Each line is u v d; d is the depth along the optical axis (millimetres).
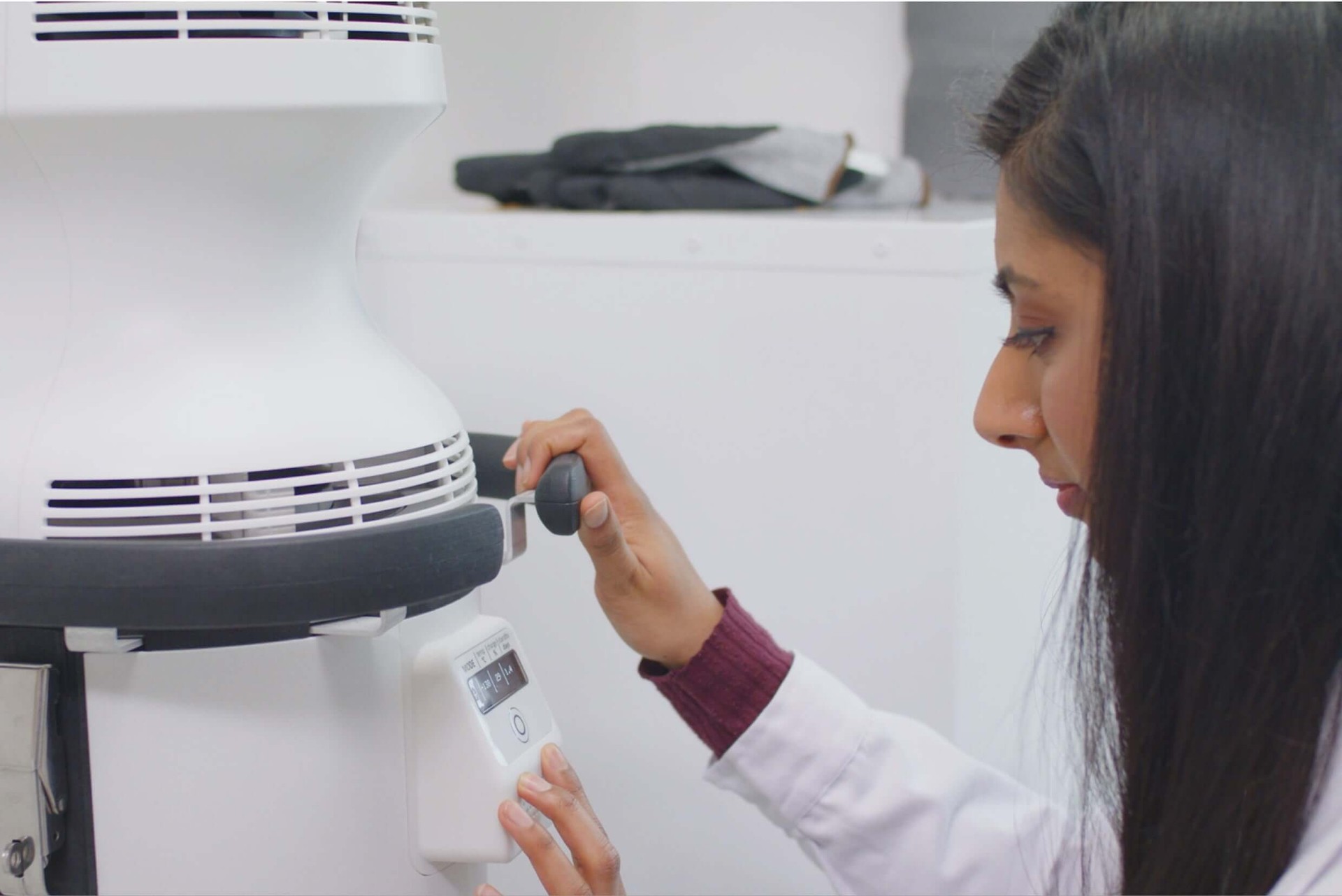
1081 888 640
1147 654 495
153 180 449
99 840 483
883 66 1331
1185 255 443
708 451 896
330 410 467
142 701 474
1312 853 487
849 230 844
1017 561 940
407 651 512
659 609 682
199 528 437
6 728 467
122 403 450
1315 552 458
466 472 534
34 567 417
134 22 427
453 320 940
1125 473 466
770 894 939
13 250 466
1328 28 441
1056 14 530
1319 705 480
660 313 893
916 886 678
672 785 944
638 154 1005
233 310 465
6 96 429
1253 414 443
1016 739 930
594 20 1349
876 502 870
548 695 958
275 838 485
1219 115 438
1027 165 496
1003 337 898
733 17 1359
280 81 432
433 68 489
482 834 513
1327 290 430
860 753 687
